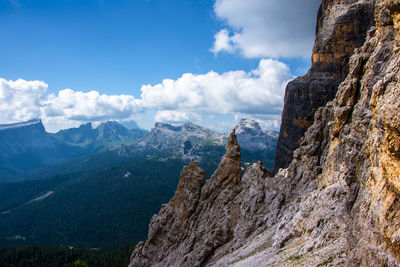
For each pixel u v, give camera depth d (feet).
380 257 85.15
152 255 289.94
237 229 230.27
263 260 159.94
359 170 123.03
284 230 177.88
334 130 183.93
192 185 291.38
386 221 85.35
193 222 272.31
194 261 226.58
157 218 311.27
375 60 140.26
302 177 230.68
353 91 168.55
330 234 138.62
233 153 278.46
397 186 82.89
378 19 143.33
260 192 242.99
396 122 80.28
